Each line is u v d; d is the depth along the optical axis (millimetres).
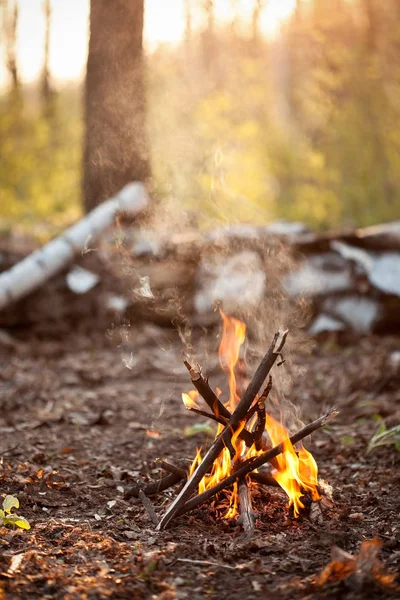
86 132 5297
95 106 5152
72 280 5238
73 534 2439
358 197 6883
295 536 2473
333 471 3252
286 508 2717
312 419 3754
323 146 7062
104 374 4480
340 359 4652
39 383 4312
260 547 2350
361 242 5109
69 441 3564
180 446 3512
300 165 6957
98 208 5254
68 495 2912
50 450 3459
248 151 6766
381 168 6926
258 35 7059
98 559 2244
